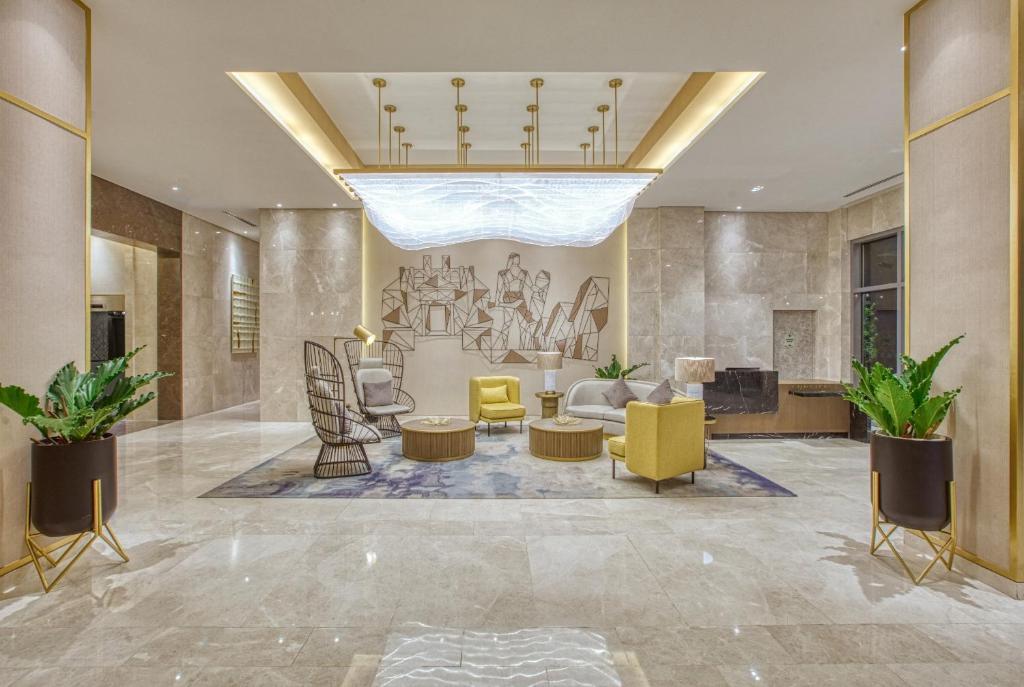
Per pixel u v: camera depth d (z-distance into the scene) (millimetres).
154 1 3258
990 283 2828
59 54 3084
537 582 2912
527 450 6344
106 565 3121
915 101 3338
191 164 6406
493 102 5566
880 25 3559
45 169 2988
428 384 8938
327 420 5105
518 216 6156
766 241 8961
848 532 3697
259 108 4824
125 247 8812
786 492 4645
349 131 6328
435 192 5453
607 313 8992
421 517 3982
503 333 8969
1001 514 2793
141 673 2115
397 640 2350
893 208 7629
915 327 3324
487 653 2254
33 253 2916
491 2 3314
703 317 8555
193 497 4480
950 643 2334
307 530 3715
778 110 4926
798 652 2266
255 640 2348
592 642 2340
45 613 2572
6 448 2803
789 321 9133
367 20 3500
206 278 9562
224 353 10211
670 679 2082
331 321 8758
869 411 3182
